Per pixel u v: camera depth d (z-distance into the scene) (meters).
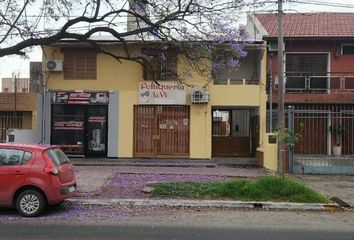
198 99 22.97
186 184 14.65
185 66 21.19
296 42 26.12
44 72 23.77
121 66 23.64
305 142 24.12
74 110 23.88
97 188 14.44
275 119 22.62
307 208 12.62
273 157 20.41
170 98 23.31
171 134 23.56
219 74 23.19
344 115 24.70
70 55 23.75
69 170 11.77
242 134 25.48
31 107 23.91
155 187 14.11
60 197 11.03
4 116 24.25
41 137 23.70
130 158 23.48
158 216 11.27
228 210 12.32
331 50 26.28
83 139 23.75
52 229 9.55
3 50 13.53
